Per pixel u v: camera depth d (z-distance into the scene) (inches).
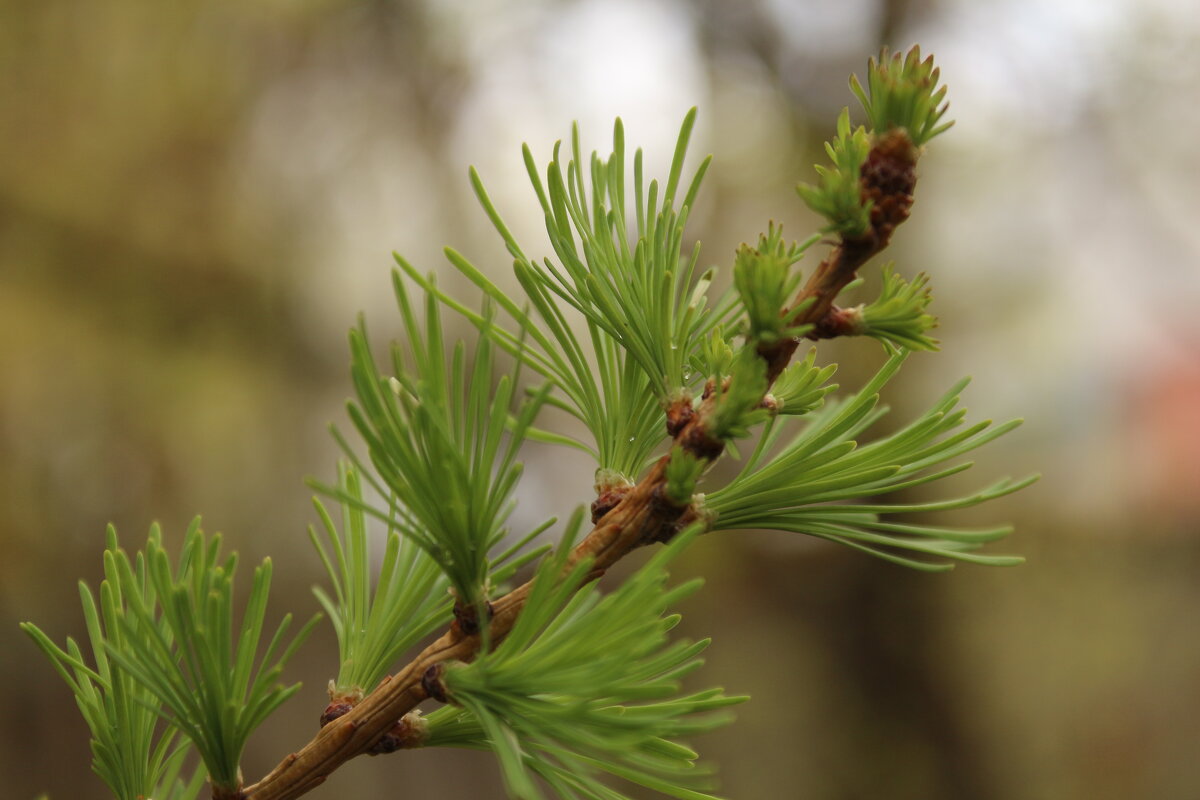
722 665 50.8
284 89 47.0
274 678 10.9
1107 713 51.1
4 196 41.7
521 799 10.4
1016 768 50.2
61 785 38.9
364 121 47.6
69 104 43.3
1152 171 47.4
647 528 11.2
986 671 50.7
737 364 11.1
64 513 41.1
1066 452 49.3
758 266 10.9
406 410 10.7
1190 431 47.9
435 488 10.7
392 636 11.7
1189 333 48.3
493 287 11.5
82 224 42.9
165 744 11.7
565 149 47.9
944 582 49.6
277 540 44.3
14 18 42.6
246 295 45.4
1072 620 50.9
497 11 48.5
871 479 11.4
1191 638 50.4
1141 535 50.0
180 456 43.0
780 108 49.1
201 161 45.0
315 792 42.2
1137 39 46.6
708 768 10.6
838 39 49.1
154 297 43.8
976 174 48.2
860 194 11.0
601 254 11.6
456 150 48.1
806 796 48.7
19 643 39.2
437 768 45.1
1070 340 49.1
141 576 11.6
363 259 47.4
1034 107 47.9
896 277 11.3
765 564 49.6
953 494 49.6
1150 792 49.6
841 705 50.1
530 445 41.2
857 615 49.9
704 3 48.9
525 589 11.1
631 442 11.7
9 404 40.4
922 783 49.2
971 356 48.6
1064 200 48.1
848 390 45.6
